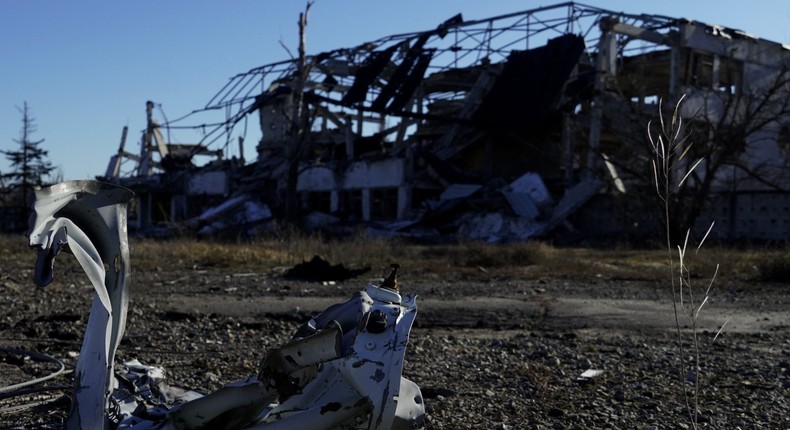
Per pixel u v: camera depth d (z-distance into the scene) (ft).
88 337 11.67
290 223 140.15
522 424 17.97
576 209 127.95
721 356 27.89
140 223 196.75
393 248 89.25
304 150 179.93
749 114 111.34
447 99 166.71
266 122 190.29
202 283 54.75
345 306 11.89
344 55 164.04
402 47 157.17
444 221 139.23
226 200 177.17
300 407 11.90
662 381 23.15
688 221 103.19
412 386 12.32
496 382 22.62
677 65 128.26
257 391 11.55
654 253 90.89
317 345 10.62
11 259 74.74
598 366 25.40
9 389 19.10
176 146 226.38
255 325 33.76
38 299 41.96
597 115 127.65
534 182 136.15
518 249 77.30
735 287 55.98
